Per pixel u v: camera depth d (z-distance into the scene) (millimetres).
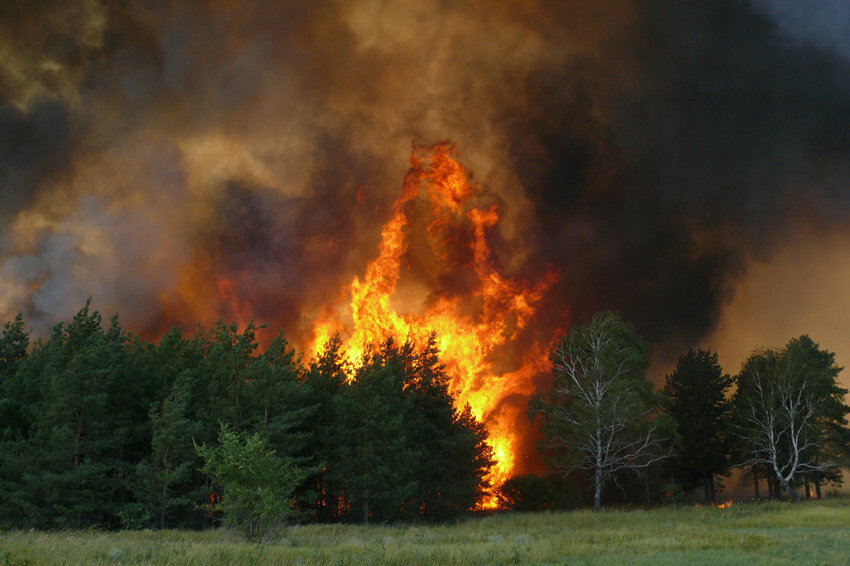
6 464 33188
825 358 58969
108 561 16266
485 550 19984
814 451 51938
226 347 41438
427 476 47031
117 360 39031
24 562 14867
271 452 25562
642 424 48781
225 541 24078
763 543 21062
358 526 35062
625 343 51969
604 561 17516
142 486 35188
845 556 17328
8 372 38938
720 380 61281
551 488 52875
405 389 49562
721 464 59312
